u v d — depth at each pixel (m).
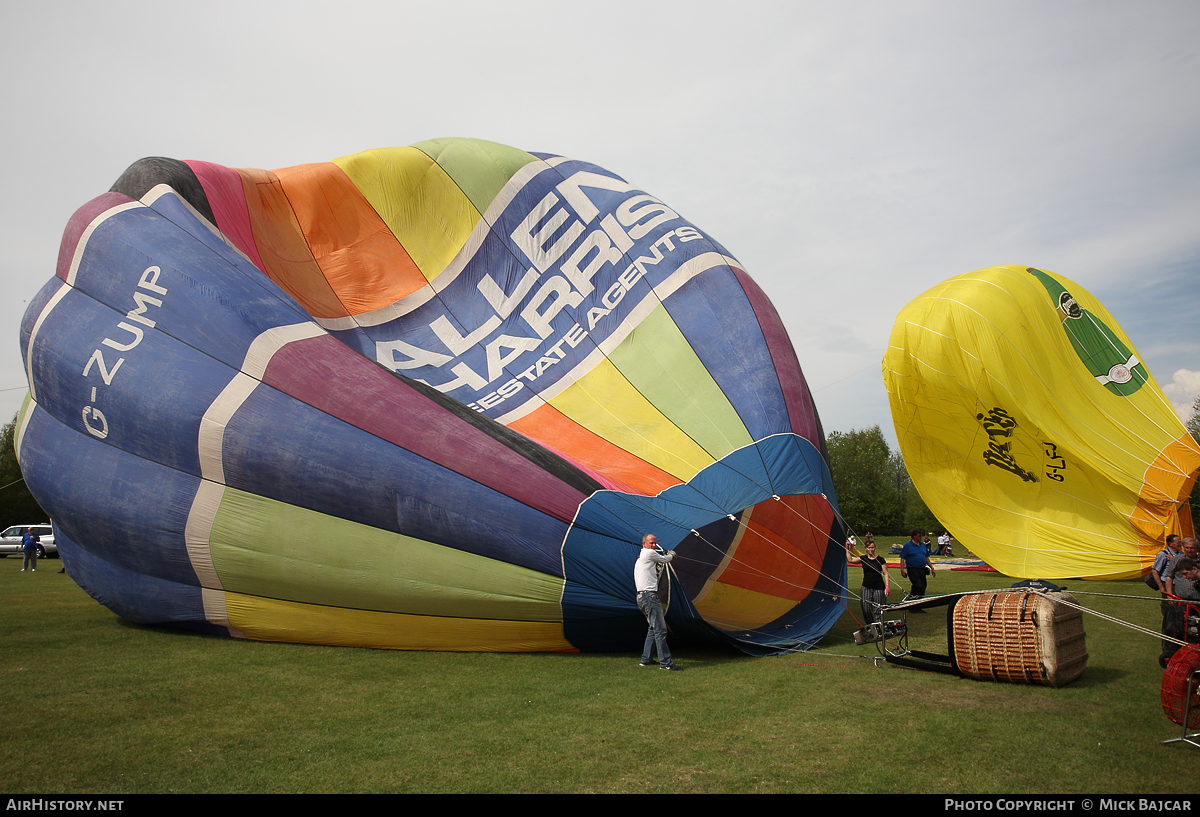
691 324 12.17
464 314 13.21
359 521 9.04
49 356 10.32
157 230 10.51
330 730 6.02
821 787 4.78
